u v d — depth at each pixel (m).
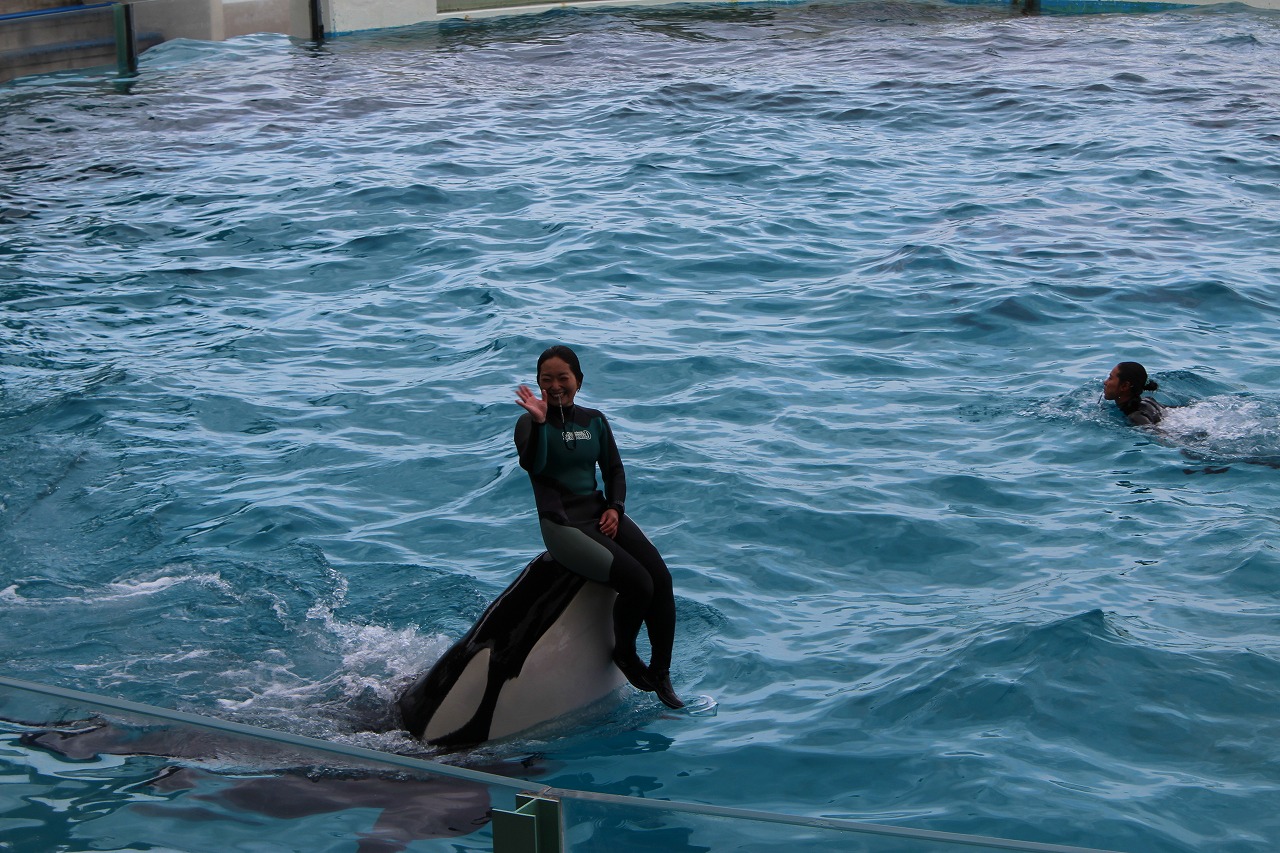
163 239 20.11
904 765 7.00
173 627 9.04
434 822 4.89
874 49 36.62
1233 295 16.27
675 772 7.11
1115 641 8.17
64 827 5.30
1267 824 6.36
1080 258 17.95
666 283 17.27
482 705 7.49
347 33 41.03
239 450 12.23
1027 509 10.53
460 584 9.51
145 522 10.73
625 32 40.38
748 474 11.20
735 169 23.59
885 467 11.42
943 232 19.48
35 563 10.05
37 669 8.52
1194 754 7.03
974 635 8.38
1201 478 11.05
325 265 18.56
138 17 38.03
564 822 4.72
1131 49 35.69
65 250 19.52
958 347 14.70
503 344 14.81
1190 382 13.46
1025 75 32.25
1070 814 6.44
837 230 19.78
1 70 34.16
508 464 11.62
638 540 7.61
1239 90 30.00
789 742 7.31
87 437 12.55
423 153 25.31
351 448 12.19
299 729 7.73
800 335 15.18
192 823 5.25
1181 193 21.50
